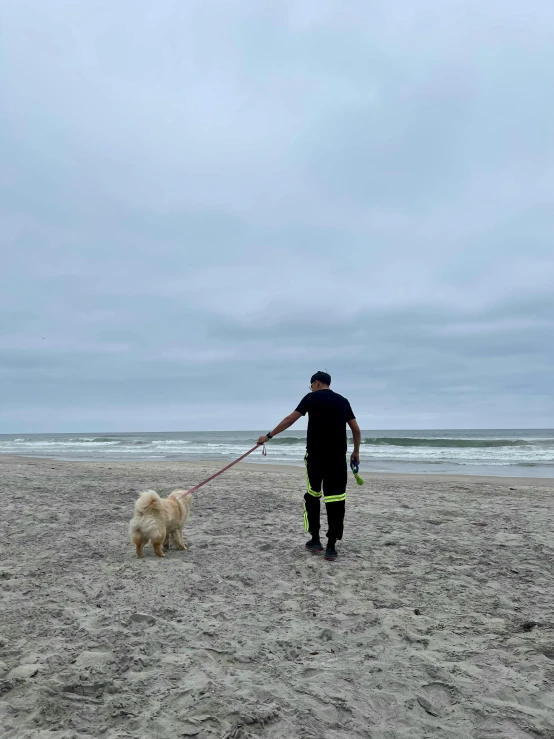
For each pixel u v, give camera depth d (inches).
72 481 474.0
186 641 131.7
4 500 355.9
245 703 101.0
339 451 207.6
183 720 95.3
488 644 131.2
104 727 93.9
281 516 308.5
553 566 203.6
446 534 261.6
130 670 116.0
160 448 1434.5
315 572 192.5
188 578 185.2
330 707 101.4
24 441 2068.2
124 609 154.3
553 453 1069.1
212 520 295.1
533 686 110.0
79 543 235.5
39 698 102.2
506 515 319.3
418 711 101.7
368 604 159.8
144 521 209.6
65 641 130.4
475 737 93.4
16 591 169.3
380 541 243.1
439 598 165.9
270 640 132.3
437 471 725.9
